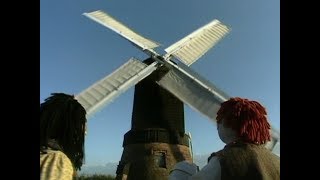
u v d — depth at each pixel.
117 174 18.94
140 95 18.81
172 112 18.67
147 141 18.12
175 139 18.41
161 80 18.66
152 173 17.77
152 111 18.48
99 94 17.05
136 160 18.16
